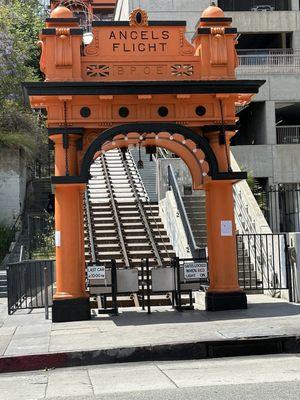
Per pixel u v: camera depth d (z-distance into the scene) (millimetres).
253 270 16891
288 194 29062
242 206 18422
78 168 13188
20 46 30547
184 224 17625
